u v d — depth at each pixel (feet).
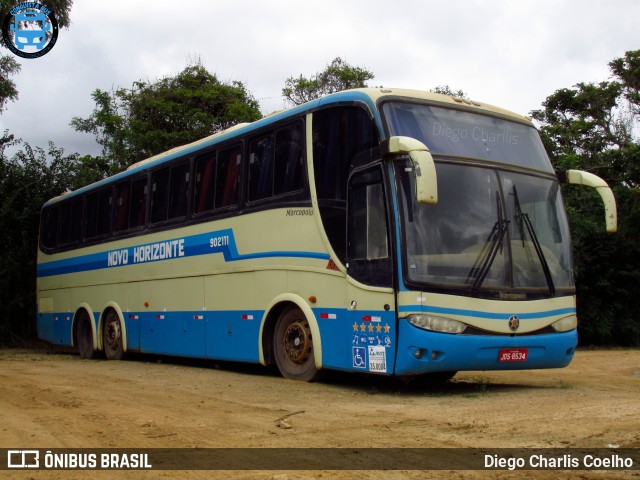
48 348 74.49
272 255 36.06
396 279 28.48
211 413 25.76
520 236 30.81
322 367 32.73
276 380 35.55
